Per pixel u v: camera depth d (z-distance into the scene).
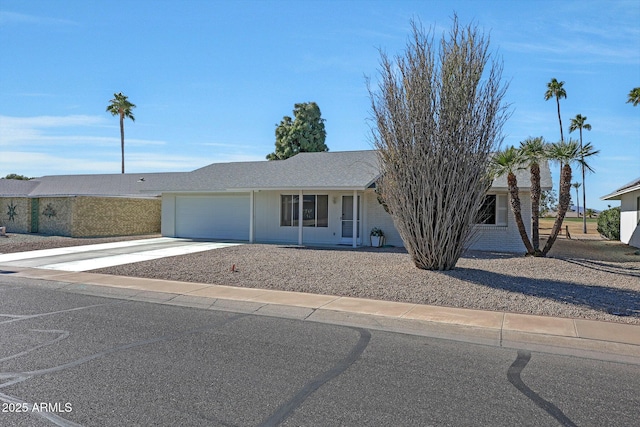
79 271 13.55
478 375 5.63
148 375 5.46
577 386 5.31
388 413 4.52
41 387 5.07
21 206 27.11
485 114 11.55
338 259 15.22
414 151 11.46
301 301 9.72
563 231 39.19
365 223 20.75
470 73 11.36
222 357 6.17
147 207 28.80
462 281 10.94
